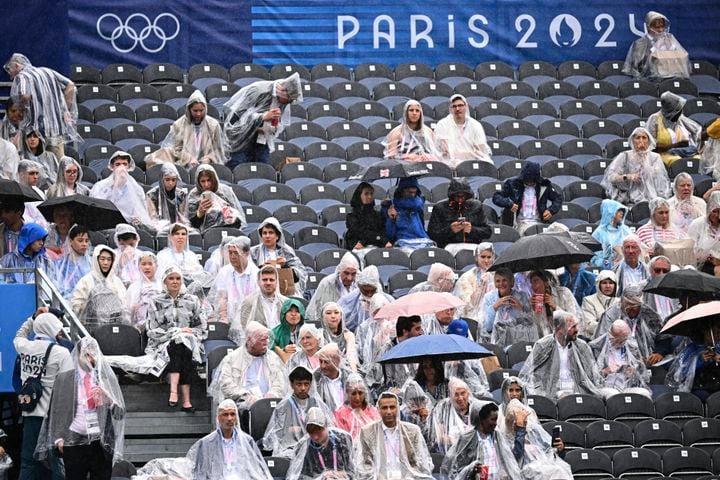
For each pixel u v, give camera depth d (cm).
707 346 4359
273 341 4166
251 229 5184
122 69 6244
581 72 6544
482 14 6638
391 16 6581
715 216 5062
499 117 6144
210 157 5600
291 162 5675
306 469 3681
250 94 5688
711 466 4172
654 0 6731
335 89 6231
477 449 3762
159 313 4162
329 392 3947
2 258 4266
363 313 4400
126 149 5697
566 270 4694
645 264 4900
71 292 4409
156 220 5072
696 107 6312
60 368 3709
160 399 4109
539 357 4269
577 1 6700
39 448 3600
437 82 6294
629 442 4191
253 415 3916
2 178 4828
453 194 5109
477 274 4678
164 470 3700
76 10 6347
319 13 6538
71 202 4525
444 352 3881
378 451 3709
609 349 4372
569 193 5612
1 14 6150
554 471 3794
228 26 6475
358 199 5119
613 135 6097
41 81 5541
